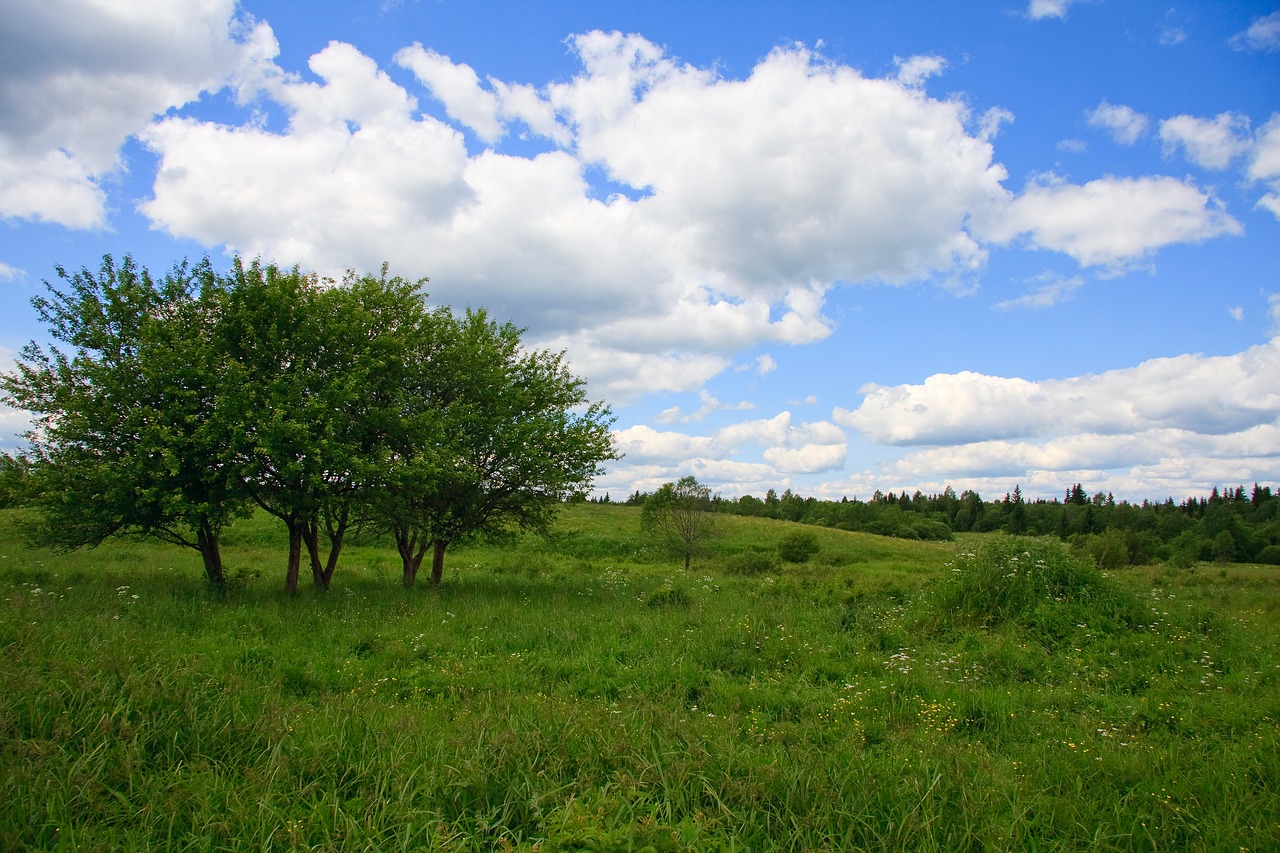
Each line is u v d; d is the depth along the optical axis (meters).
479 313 19.14
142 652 7.43
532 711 6.65
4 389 13.39
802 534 42.00
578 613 13.16
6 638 7.77
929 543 56.38
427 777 4.96
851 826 4.52
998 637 10.70
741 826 4.55
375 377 15.73
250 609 12.14
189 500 13.23
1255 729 7.02
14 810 4.28
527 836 4.41
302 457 13.30
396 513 15.83
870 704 7.79
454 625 11.80
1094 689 8.73
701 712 7.47
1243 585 25.45
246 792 4.80
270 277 14.87
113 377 13.09
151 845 4.26
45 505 13.40
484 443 17.77
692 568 33.88
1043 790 5.27
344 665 8.91
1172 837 4.75
